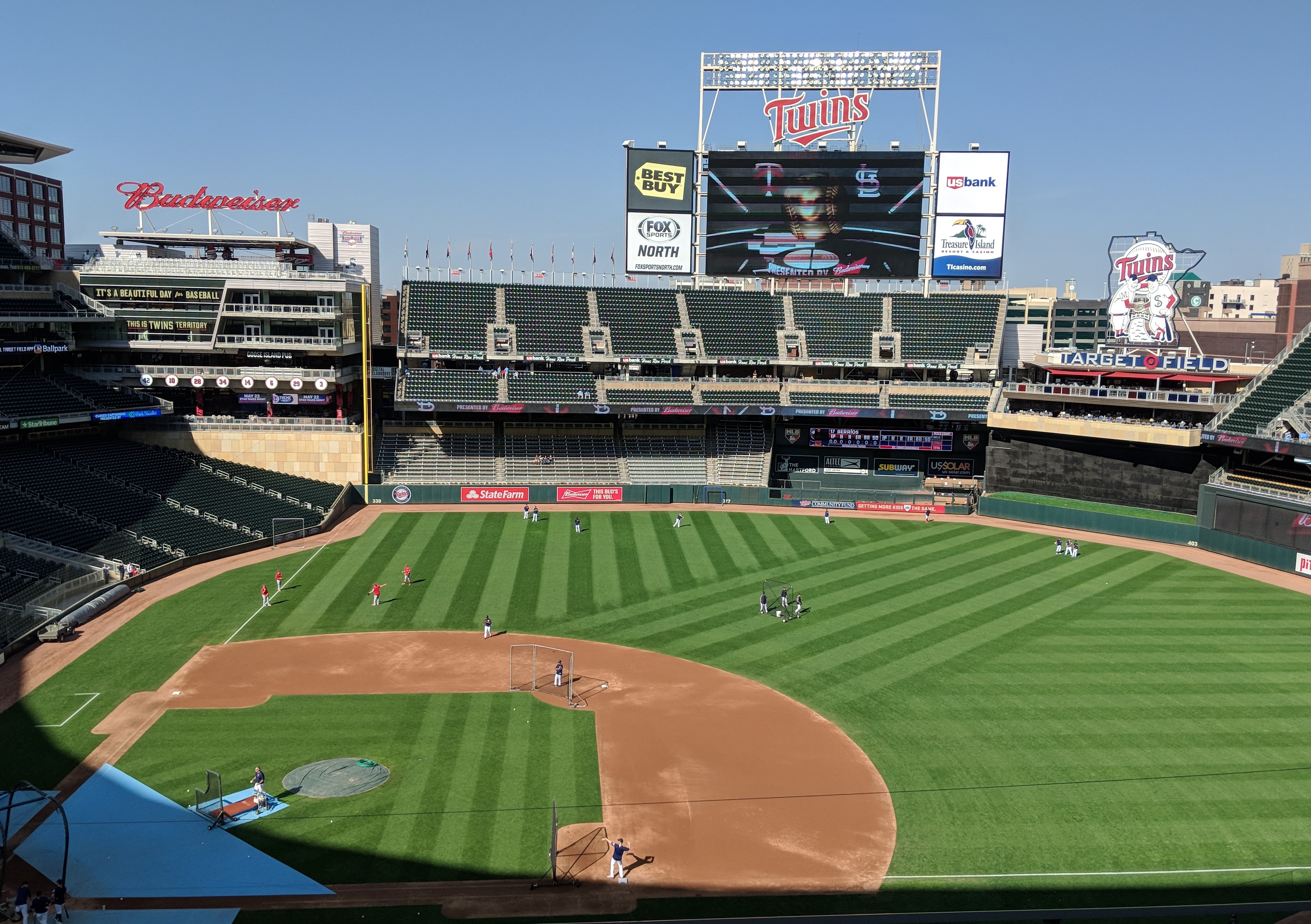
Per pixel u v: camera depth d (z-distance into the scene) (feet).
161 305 276.21
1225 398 263.70
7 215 419.13
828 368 329.11
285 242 293.23
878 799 116.78
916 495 294.87
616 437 321.73
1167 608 192.54
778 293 343.05
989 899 95.81
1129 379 299.99
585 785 119.24
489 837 107.34
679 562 226.58
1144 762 125.49
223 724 134.92
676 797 116.98
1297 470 244.22
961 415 299.79
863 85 316.40
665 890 98.07
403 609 187.93
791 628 179.32
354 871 100.37
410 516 268.41
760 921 92.53
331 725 135.13
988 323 326.44
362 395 307.99
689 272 323.16
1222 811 113.39
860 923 87.35
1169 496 269.23
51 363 264.11
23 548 191.42
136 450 259.80
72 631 170.50
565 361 313.53
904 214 315.99
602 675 155.84
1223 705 143.43
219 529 231.50
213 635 171.32
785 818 112.27
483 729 134.51
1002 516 282.77
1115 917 83.92
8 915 91.40
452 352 307.78
